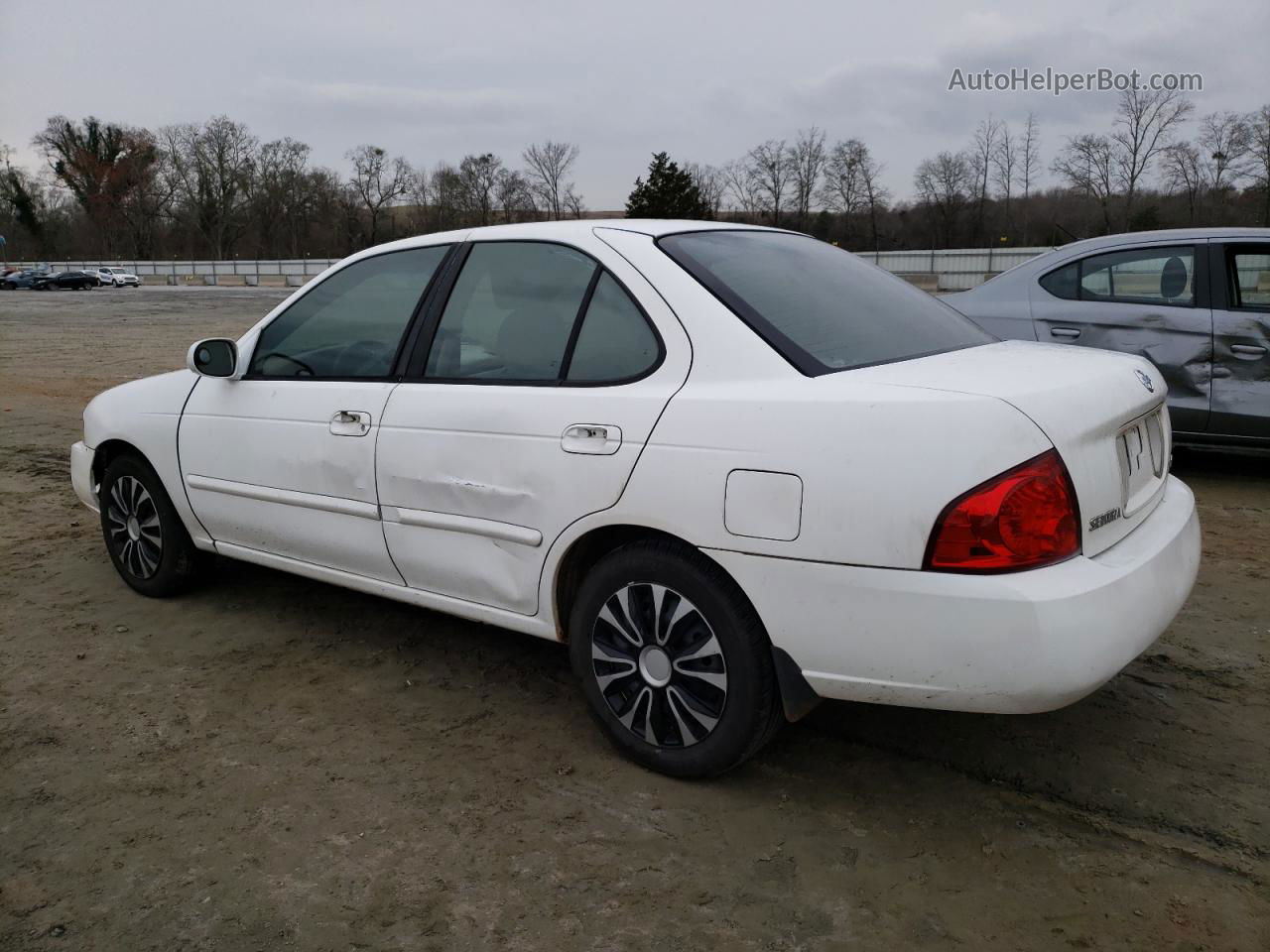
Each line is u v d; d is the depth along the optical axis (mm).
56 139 96438
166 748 3180
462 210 89500
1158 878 2480
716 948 2256
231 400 3938
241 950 2264
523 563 3068
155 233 98875
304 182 95000
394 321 3537
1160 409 3004
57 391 12328
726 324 2748
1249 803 2797
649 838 2670
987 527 2301
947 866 2541
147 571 4484
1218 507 5953
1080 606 2297
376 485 3412
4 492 6668
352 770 3039
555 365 3045
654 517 2715
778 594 2537
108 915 2381
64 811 2814
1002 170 63969
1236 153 52219
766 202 71438
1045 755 3072
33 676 3709
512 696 3543
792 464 2490
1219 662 3727
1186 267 6277
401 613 4348
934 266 41812
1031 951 2234
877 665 2451
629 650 2928
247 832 2715
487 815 2787
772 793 2877
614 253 3029
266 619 4277
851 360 2746
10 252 95812
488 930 2322
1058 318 6574
